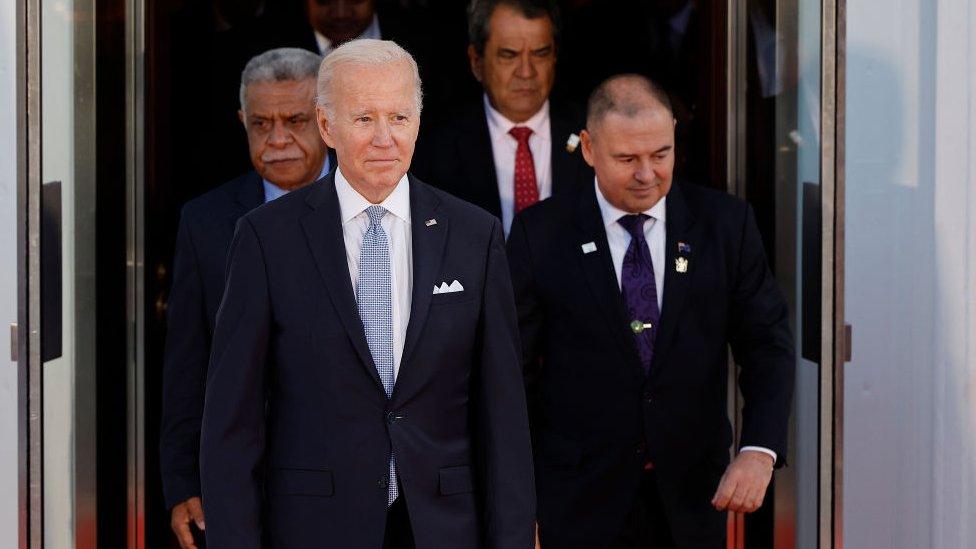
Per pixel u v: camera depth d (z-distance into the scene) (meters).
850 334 11.73
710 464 12.59
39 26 10.99
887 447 14.06
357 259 9.77
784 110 12.96
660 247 12.47
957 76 13.64
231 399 9.50
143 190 14.62
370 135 9.30
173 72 15.58
